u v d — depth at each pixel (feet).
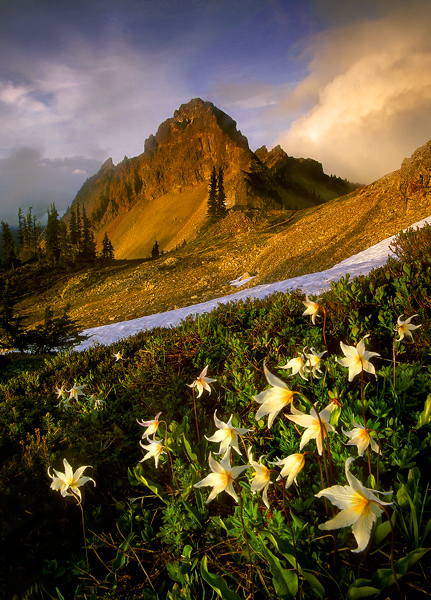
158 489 8.47
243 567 6.33
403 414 9.04
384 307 15.01
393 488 6.70
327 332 15.17
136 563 7.28
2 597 7.19
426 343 11.99
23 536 8.66
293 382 11.35
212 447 9.27
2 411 17.31
